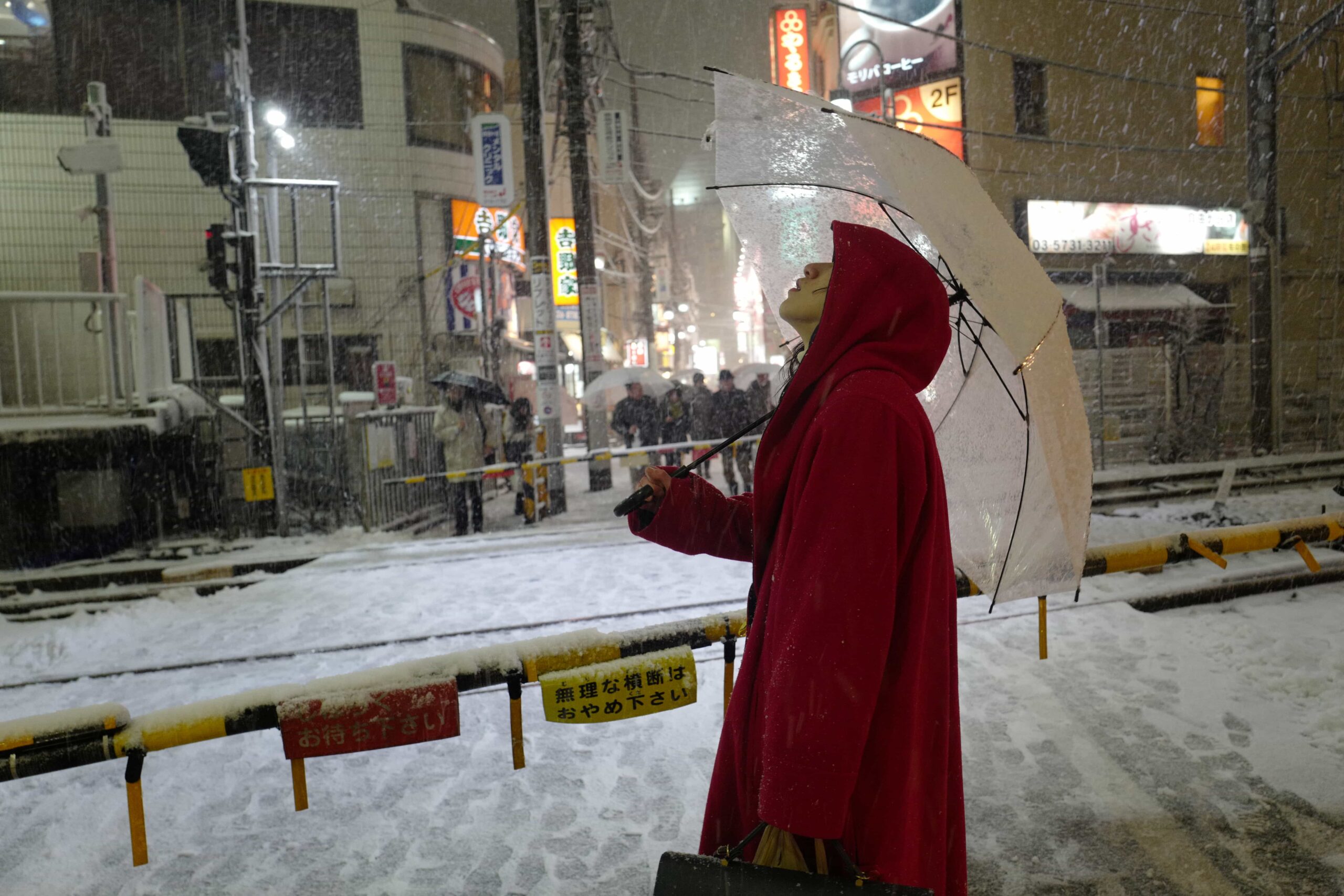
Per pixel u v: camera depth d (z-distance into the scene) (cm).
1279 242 1545
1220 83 2039
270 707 233
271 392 1069
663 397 1633
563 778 370
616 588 729
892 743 158
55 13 1708
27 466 880
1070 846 300
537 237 1280
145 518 991
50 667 598
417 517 1206
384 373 1334
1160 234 1994
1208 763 351
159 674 561
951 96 1939
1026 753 368
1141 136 1983
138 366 951
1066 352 184
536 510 1181
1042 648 364
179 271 1777
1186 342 1498
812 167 215
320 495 1152
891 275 170
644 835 321
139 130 1752
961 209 172
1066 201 1928
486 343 1759
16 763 214
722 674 477
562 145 2889
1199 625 518
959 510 231
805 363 171
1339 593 591
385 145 1989
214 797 368
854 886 145
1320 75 2005
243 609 727
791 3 2425
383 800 357
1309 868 281
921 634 160
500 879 295
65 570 848
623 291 4078
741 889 148
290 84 1933
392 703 235
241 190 1028
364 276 1978
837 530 150
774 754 145
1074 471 186
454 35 2094
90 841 337
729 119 213
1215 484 1113
